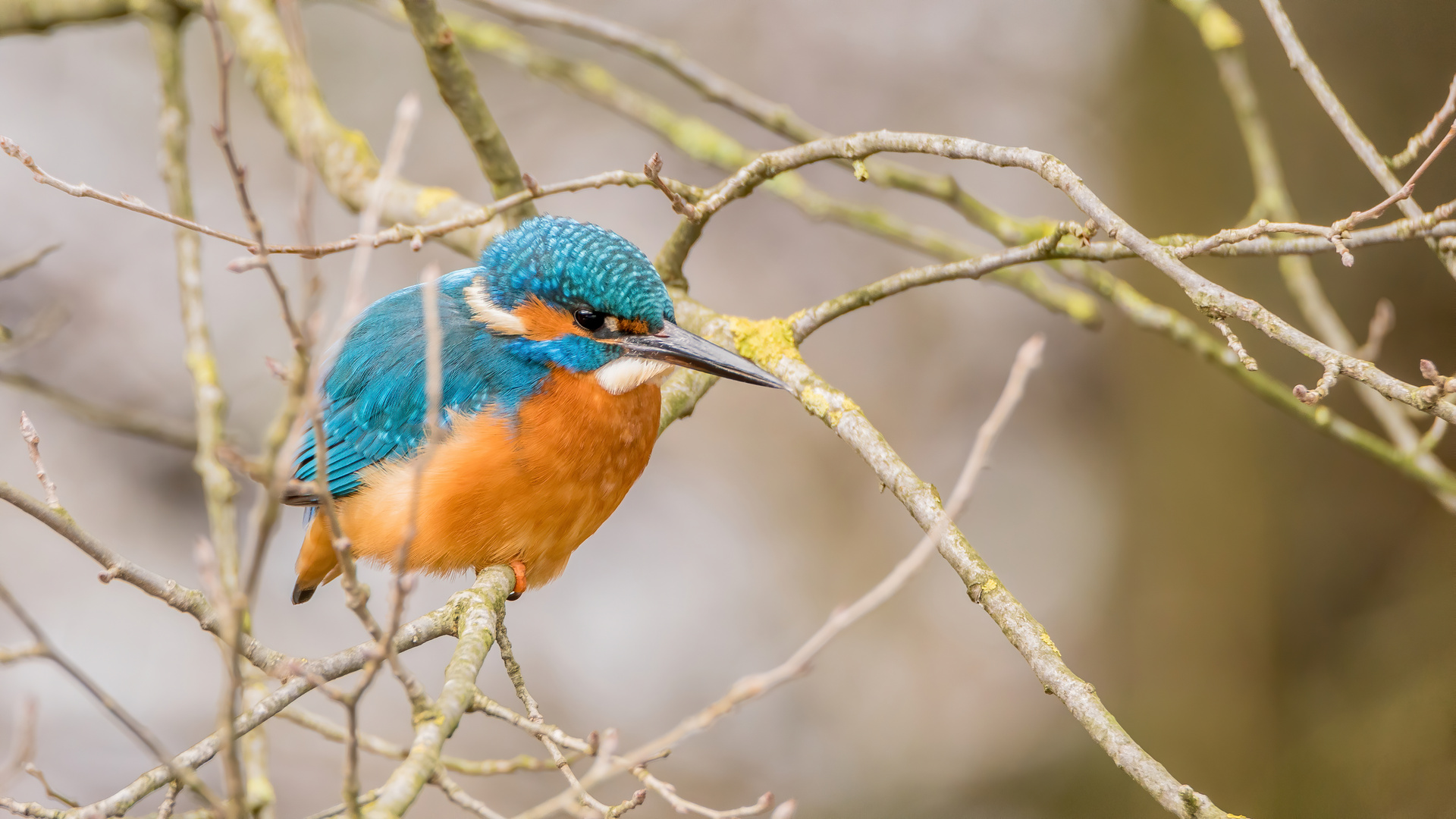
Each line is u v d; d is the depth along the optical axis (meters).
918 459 15.21
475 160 14.73
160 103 8.31
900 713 13.81
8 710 11.43
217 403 7.40
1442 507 12.77
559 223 6.69
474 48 9.77
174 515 12.84
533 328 6.57
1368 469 13.19
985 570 4.88
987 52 15.41
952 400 15.48
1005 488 15.16
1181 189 13.54
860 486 15.15
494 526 6.39
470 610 4.99
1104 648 14.15
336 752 11.86
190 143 13.95
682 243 6.84
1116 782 13.05
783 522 14.80
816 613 14.27
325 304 12.85
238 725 4.32
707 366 6.31
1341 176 12.83
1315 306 8.11
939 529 4.03
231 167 3.46
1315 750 12.46
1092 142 14.87
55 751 11.22
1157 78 13.73
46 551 12.35
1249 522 13.42
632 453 6.71
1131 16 14.38
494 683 13.21
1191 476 13.64
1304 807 12.16
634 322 6.46
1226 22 8.31
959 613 14.56
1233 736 13.03
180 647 12.14
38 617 11.99
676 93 15.27
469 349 6.62
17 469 12.50
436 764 3.97
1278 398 7.79
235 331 13.42
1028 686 14.03
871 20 15.52
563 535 6.64
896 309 15.59
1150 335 13.97
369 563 6.91
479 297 6.83
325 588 12.99
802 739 13.51
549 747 4.43
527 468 6.33
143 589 4.39
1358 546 13.14
